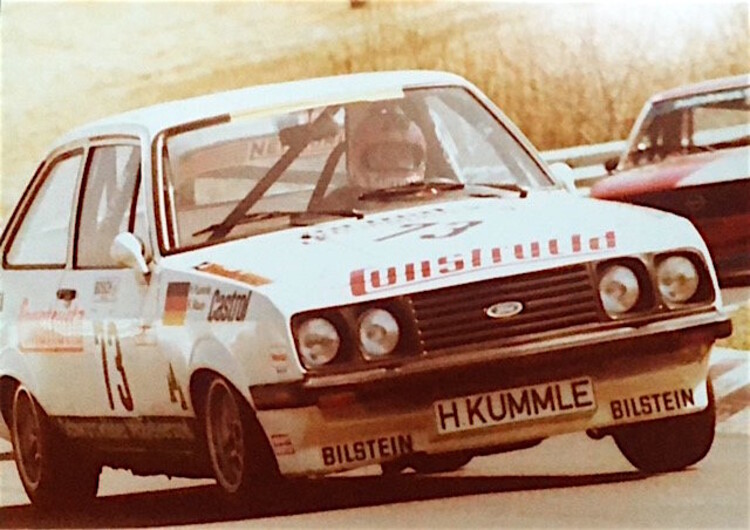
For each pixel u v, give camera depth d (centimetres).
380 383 902
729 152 1809
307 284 929
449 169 1108
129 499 1300
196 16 3125
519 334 918
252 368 930
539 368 916
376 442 915
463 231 962
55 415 1209
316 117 1092
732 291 1752
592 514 927
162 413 1057
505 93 2642
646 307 938
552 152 2544
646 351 931
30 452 1265
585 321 925
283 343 912
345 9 2838
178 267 1032
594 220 969
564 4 2492
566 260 932
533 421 918
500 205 1023
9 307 1270
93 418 1155
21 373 1241
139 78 3325
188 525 1051
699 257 954
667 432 1008
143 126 1127
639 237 952
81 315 1146
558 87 2595
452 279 921
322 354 910
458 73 2692
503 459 1207
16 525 1217
